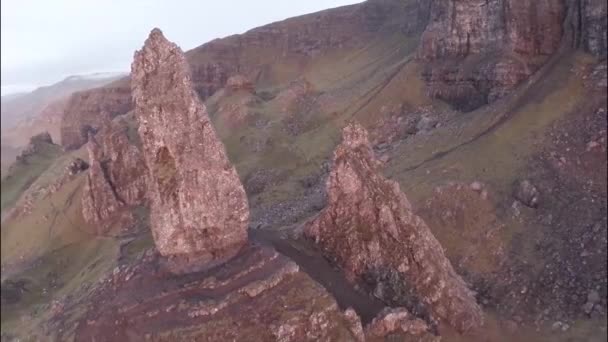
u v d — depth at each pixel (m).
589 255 53.38
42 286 84.69
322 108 116.88
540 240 56.41
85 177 104.94
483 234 58.03
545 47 84.88
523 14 86.75
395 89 106.50
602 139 64.38
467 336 42.94
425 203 61.28
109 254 78.69
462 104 95.94
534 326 47.62
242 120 119.06
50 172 129.00
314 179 87.31
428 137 81.62
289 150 101.00
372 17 183.62
